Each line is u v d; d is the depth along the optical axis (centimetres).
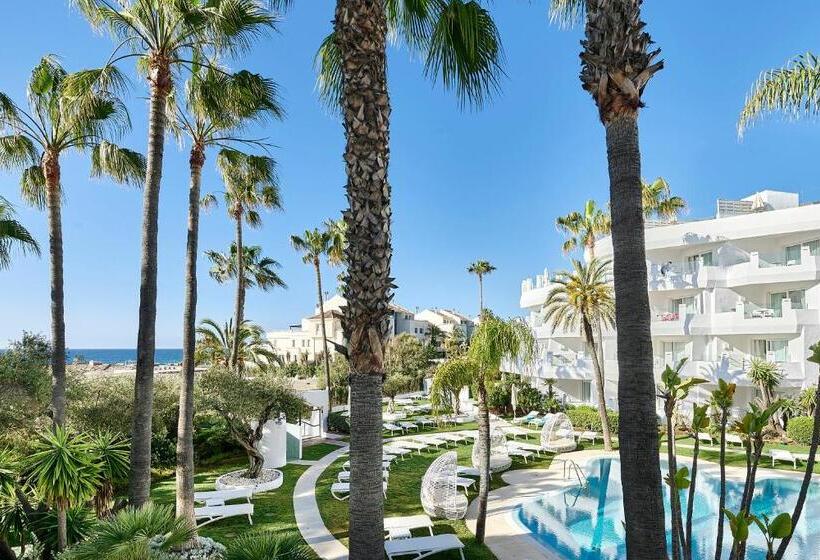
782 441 2158
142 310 932
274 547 595
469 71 655
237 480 1614
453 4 607
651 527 397
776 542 1152
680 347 2734
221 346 2911
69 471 736
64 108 1036
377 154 512
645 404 411
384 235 515
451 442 2325
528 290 3797
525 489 1589
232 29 980
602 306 2336
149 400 926
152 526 625
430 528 1116
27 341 1295
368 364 505
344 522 1238
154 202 960
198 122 1186
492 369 1143
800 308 2431
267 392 1670
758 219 2600
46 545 816
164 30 985
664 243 2847
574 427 2669
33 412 1093
